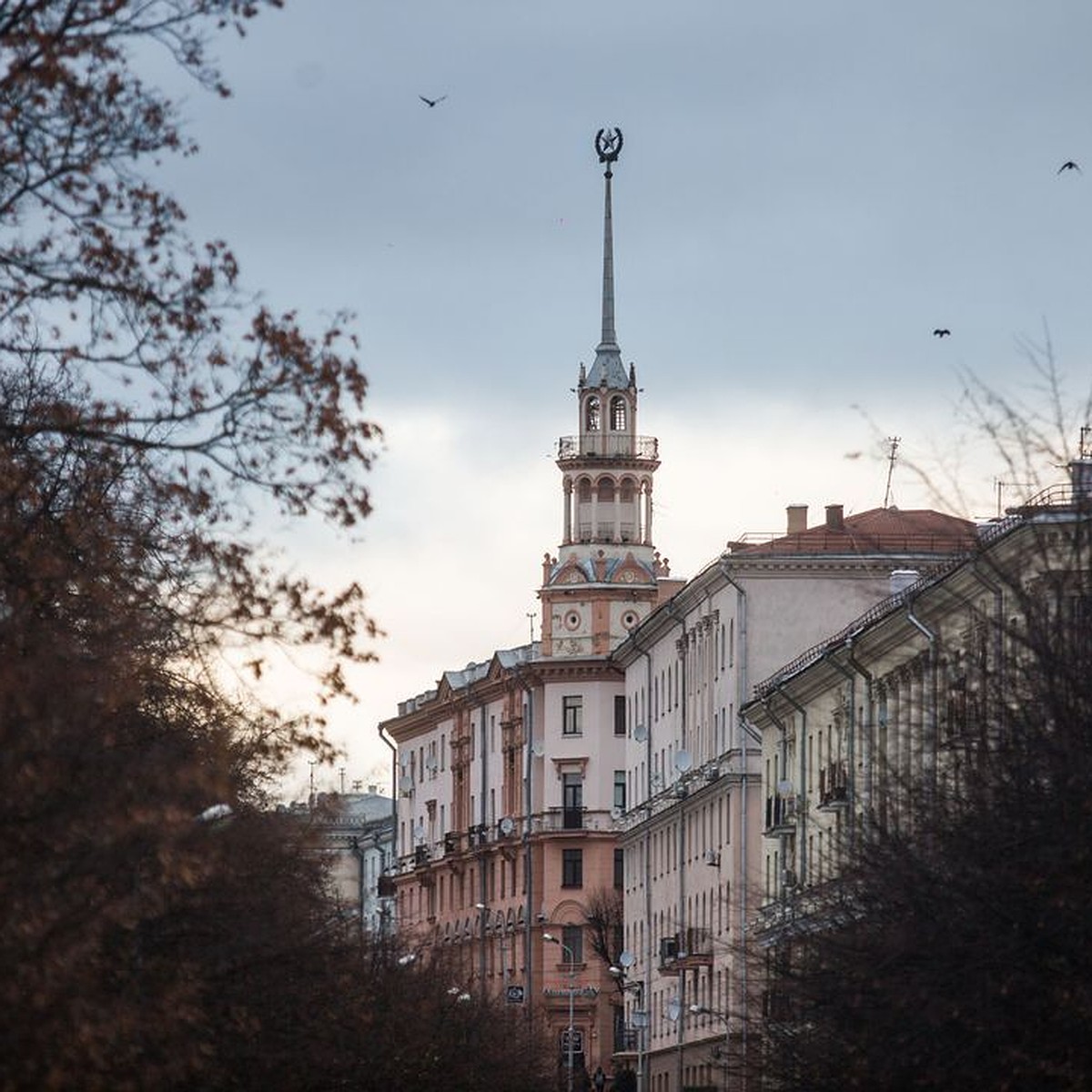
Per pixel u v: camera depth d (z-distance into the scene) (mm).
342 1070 108688
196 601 72500
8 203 66188
